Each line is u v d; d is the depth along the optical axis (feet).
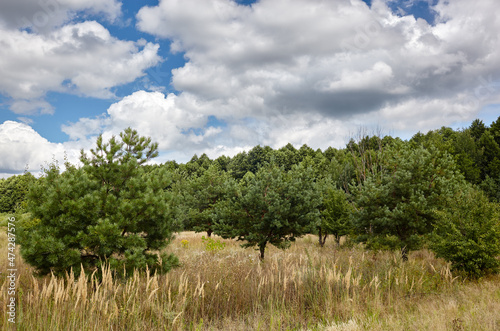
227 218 47.93
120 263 23.31
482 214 32.76
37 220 26.30
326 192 74.23
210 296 21.59
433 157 44.65
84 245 23.40
